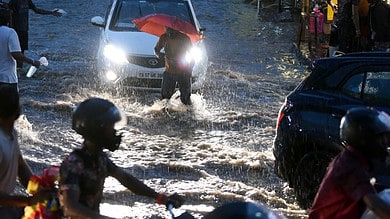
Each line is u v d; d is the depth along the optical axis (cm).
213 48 2373
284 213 916
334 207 511
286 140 927
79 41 2394
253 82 1788
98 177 484
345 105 885
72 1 3525
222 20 3094
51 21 2898
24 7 1861
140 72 1555
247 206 394
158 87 1570
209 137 1277
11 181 562
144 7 1725
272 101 1581
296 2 3158
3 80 1117
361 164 504
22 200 525
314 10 2308
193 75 1586
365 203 497
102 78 1584
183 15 1719
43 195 504
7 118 555
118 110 485
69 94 1543
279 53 2306
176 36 1427
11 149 556
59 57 2027
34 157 1105
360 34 1850
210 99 1564
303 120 913
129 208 912
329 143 884
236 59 2156
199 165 1100
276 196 988
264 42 2550
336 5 2197
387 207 489
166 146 1201
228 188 1007
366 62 901
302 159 916
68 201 467
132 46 1573
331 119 888
